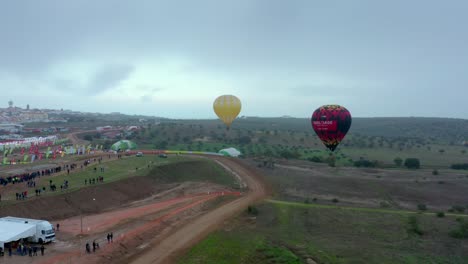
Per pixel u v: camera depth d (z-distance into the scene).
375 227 63.38
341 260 48.41
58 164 105.69
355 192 92.12
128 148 152.50
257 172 109.00
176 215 67.00
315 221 65.81
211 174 106.94
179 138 196.00
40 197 67.75
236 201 78.31
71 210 68.31
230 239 55.72
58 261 45.38
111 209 73.31
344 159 152.38
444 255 51.91
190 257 49.19
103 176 89.69
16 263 44.47
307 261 48.28
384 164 138.25
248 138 199.38
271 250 51.28
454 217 68.75
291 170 114.06
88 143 175.50
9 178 80.94
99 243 51.97
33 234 50.94
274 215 68.62
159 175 99.25
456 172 121.88
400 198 88.75
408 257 50.31
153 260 47.97
